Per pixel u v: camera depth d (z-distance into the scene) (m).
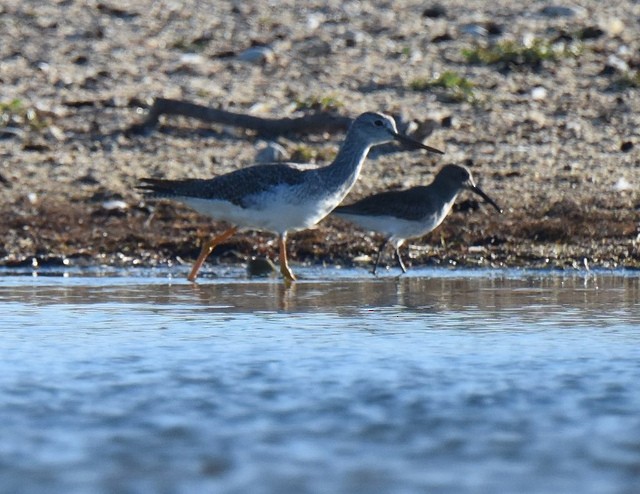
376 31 26.77
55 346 10.59
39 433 8.24
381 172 18.72
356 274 15.00
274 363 9.98
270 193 14.30
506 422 8.44
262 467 7.57
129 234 16.44
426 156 19.50
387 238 15.22
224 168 19.06
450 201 15.52
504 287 13.78
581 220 16.84
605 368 9.77
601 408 8.73
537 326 11.34
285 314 12.03
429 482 7.29
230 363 9.97
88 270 15.19
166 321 11.66
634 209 17.25
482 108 21.86
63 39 25.69
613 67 23.92
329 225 16.95
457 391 9.15
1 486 7.22
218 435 8.20
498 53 24.56
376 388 9.23
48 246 15.98
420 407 8.78
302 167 14.60
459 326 11.37
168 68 24.16
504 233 16.55
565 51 24.91
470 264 15.50
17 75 23.31
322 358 10.12
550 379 9.47
